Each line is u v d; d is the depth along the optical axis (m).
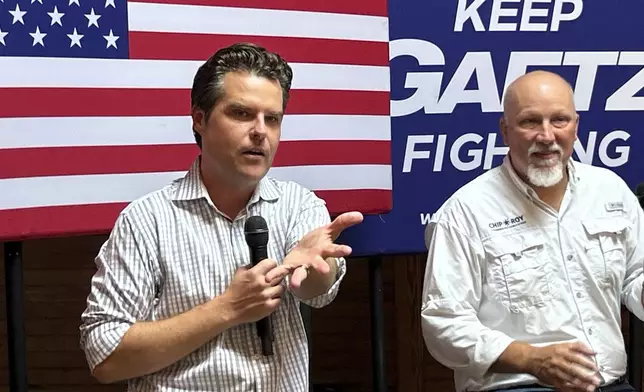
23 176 1.74
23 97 1.74
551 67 2.25
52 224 1.77
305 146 2.02
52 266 2.60
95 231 1.82
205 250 1.39
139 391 1.38
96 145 1.81
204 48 1.91
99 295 1.36
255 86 1.38
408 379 2.64
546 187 1.73
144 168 1.86
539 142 1.71
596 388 1.66
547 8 2.24
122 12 1.83
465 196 1.78
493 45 2.21
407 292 2.62
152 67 1.86
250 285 1.28
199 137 1.50
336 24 2.04
